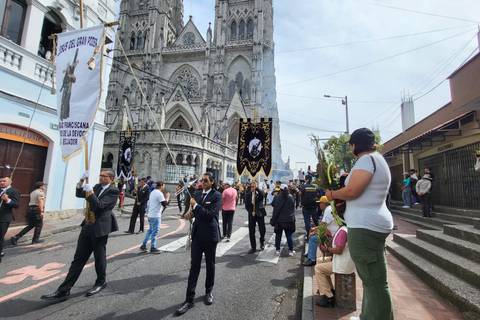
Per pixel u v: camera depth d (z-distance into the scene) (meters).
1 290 4.64
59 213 11.38
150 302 4.34
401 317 3.61
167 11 55.66
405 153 17.28
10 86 9.59
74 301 4.30
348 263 3.98
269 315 4.06
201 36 51.62
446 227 6.44
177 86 38.75
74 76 5.16
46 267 5.85
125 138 21.94
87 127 4.90
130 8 54.78
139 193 10.09
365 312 2.70
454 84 10.31
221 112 43.94
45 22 11.70
